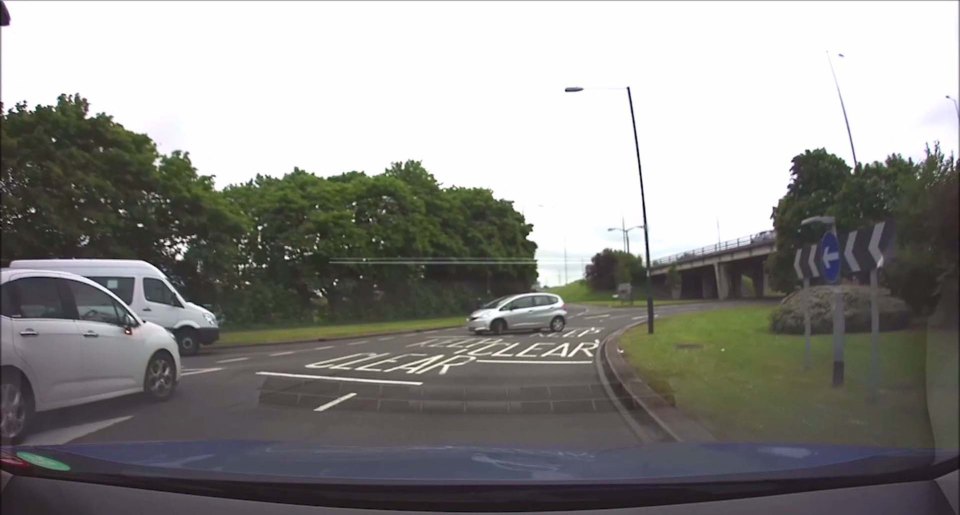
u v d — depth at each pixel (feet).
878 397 26.55
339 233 123.95
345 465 12.08
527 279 186.50
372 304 139.44
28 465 12.17
